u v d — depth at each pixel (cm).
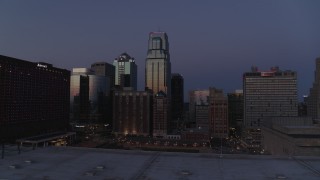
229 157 4803
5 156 4831
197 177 3734
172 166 4225
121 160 4575
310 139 15912
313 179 3716
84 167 4181
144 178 3681
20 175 3800
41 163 4391
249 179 3681
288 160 4659
